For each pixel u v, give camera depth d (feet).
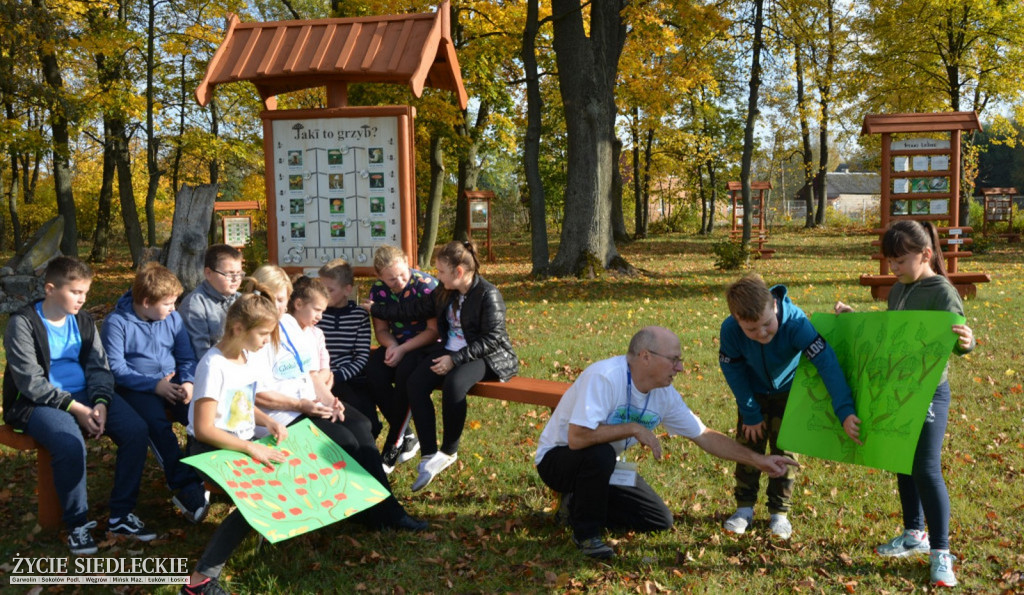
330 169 22.50
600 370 12.62
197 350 15.60
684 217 137.80
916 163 42.19
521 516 14.43
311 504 11.82
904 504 12.77
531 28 51.39
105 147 83.10
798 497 15.10
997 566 12.19
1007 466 16.26
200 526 14.20
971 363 24.94
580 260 52.85
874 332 12.07
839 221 140.87
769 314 11.96
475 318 16.25
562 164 132.36
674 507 14.79
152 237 68.95
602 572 12.26
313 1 89.76
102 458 17.80
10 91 57.11
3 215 114.11
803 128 124.67
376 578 12.14
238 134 87.71
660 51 70.59
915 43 83.71
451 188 98.07
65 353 13.62
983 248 77.71
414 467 17.11
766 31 73.36
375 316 17.40
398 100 63.00
